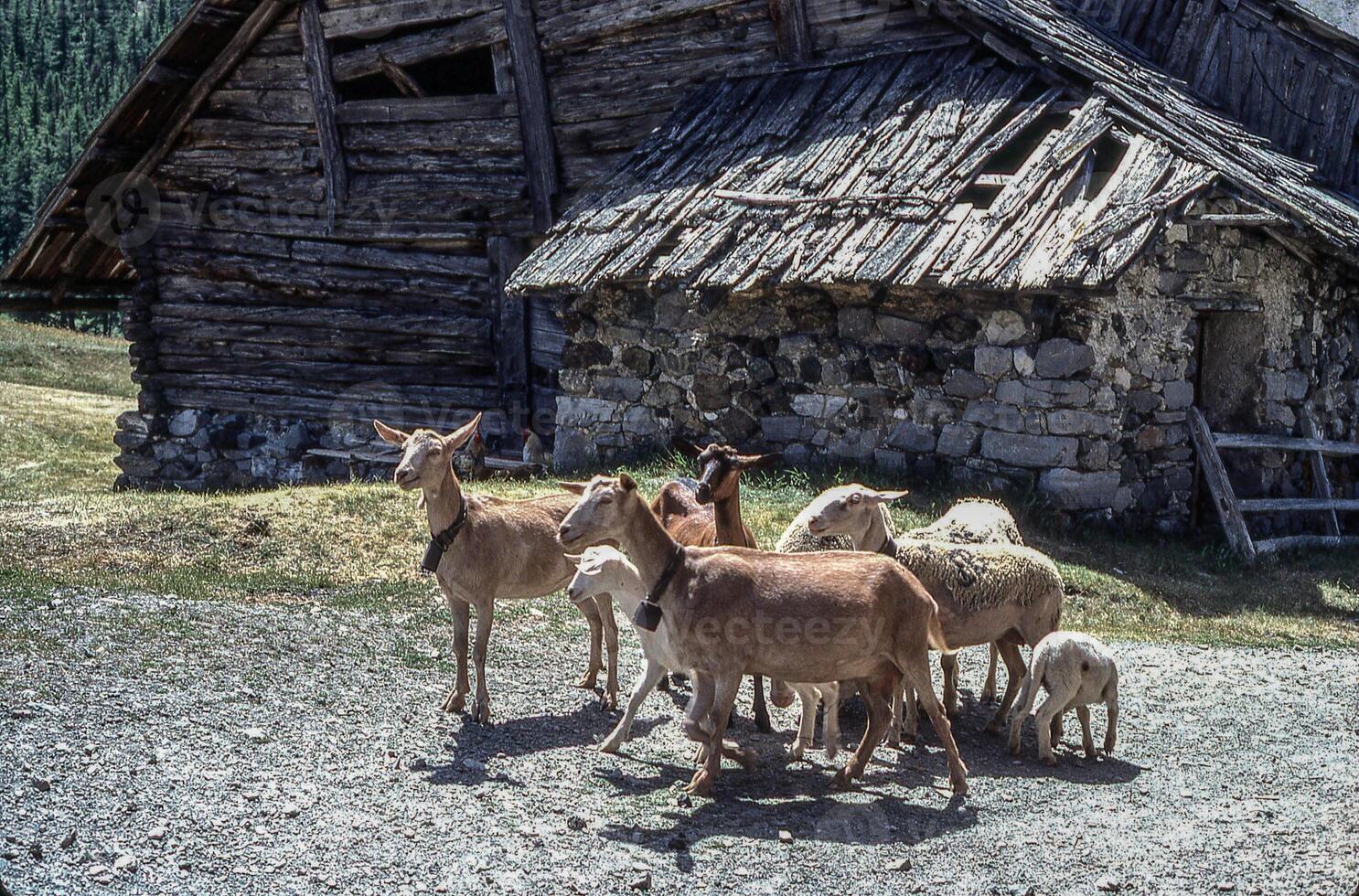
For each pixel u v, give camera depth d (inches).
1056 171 546.0
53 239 836.6
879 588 267.3
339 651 344.5
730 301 599.5
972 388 538.0
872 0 665.0
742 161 627.8
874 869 231.1
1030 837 248.8
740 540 335.0
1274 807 271.1
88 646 322.3
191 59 784.9
